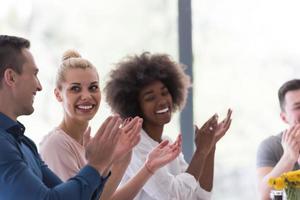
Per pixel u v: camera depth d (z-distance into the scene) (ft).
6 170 6.45
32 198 6.35
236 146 15.38
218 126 10.05
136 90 9.86
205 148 9.82
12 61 6.97
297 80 12.14
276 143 12.32
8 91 6.97
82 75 9.64
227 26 15.35
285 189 8.71
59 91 9.86
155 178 9.32
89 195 6.63
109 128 6.86
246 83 15.38
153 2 15.11
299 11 15.26
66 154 9.27
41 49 14.70
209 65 15.38
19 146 6.87
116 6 14.98
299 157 11.59
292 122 12.00
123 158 8.53
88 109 9.65
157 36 15.11
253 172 15.37
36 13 14.75
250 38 15.35
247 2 15.35
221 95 15.38
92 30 14.90
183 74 10.36
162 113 9.84
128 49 14.99
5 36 7.16
